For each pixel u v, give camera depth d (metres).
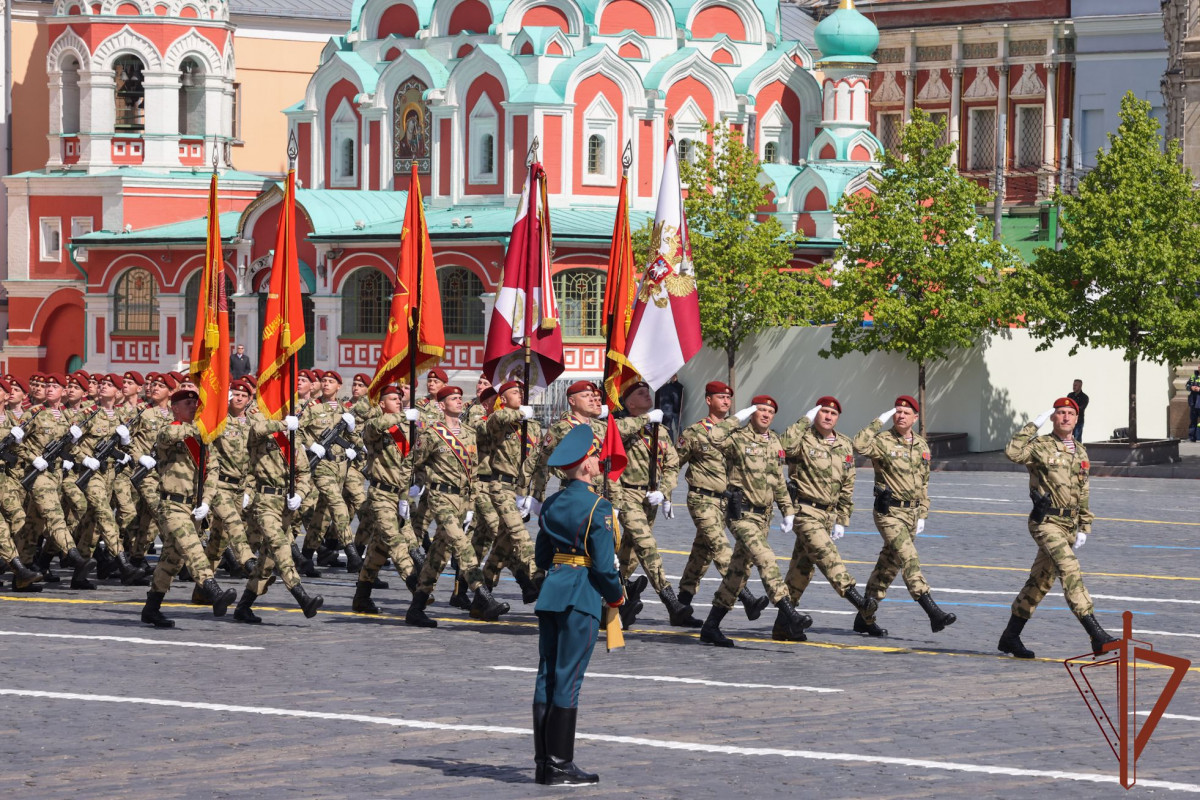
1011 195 125.44
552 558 19.44
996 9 125.31
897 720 22.36
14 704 23.12
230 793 18.44
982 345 78.44
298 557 38.19
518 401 33.41
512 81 99.31
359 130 107.75
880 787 18.80
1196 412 85.06
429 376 40.97
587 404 30.78
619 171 101.12
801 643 29.02
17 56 121.06
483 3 103.62
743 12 109.25
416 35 106.88
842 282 79.00
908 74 129.75
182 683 24.77
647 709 22.95
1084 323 74.00
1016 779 19.19
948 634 30.11
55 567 40.53
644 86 103.19
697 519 29.52
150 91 110.12
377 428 31.84
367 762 19.91
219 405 30.86
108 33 109.94
